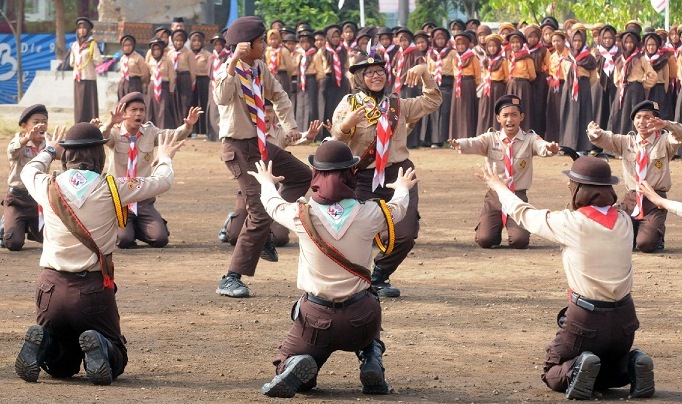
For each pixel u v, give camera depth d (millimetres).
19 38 86125
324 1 95188
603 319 17031
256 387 17812
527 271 28719
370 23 95438
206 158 54938
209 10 79250
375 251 30922
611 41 54531
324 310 16953
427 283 27156
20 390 17219
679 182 46312
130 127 31219
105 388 17484
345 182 17234
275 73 61500
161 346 20734
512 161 31594
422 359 19953
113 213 17531
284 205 17359
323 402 16859
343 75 61438
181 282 27047
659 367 19422
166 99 62156
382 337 21656
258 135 24453
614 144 31453
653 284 26969
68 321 17531
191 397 17000
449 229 35344
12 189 31359
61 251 17438
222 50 61875
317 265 16938
